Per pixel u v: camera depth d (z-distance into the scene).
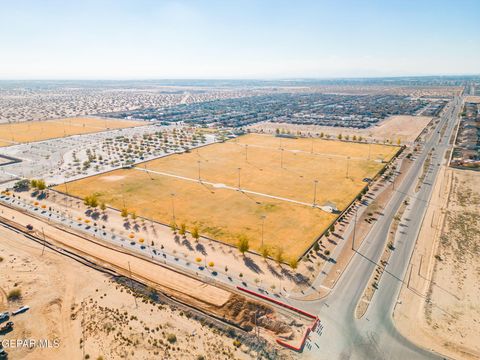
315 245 111.31
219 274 98.44
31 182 166.75
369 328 77.62
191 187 169.25
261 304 84.94
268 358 69.00
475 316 81.06
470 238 117.69
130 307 83.69
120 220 133.12
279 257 102.44
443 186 169.62
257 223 130.88
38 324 78.12
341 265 103.06
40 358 68.69
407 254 108.69
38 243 115.69
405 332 76.44
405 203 148.88
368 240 117.94
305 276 97.69
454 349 71.50
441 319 80.25
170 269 100.88
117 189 166.38
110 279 95.44
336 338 74.75
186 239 118.69
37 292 89.44
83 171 195.88
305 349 71.69
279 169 198.62
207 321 79.38
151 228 126.69
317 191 163.88
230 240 118.19
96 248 112.44
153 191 163.88
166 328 76.75
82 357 68.88
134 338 73.44
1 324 78.19
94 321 78.75
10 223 130.50
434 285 92.88
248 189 166.62
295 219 134.25
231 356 69.12
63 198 155.75
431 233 121.81
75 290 90.44
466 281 94.31
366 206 146.75
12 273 97.69
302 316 81.75
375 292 90.25
